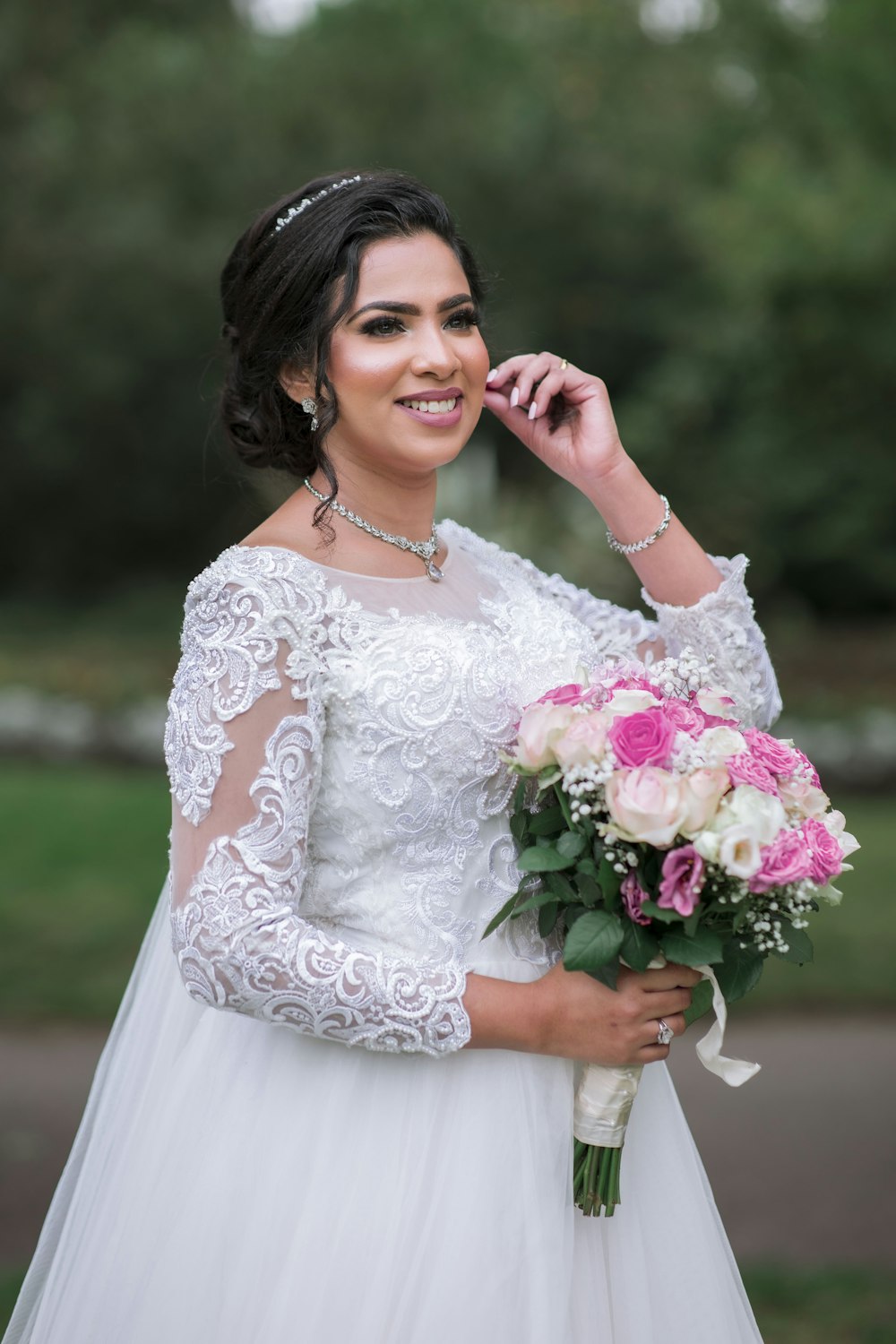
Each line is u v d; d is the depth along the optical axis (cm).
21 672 1342
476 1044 192
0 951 640
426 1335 187
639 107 2200
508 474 1980
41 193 1903
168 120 1931
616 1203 204
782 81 1505
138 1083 219
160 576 2239
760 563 1806
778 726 1142
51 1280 217
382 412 206
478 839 204
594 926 188
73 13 1953
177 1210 201
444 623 207
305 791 191
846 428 1579
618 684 204
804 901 190
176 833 193
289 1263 192
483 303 229
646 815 180
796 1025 596
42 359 1992
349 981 184
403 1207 193
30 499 2150
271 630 190
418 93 2022
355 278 204
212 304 1958
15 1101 503
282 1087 202
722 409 1877
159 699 1228
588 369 2191
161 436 2105
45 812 854
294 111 1964
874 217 1304
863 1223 418
